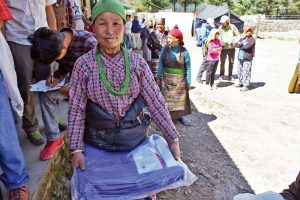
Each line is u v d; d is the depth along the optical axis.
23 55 2.77
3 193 2.28
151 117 1.94
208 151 4.76
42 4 2.92
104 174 1.73
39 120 3.50
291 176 4.14
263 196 1.43
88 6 11.52
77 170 1.75
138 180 1.71
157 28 7.58
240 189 3.80
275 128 5.71
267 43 20.11
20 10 2.73
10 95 2.07
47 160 2.73
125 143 1.85
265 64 12.11
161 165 1.79
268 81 9.25
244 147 4.93
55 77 2.52
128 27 14.43
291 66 11.78
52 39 2.19
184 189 3.71
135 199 1.88
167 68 5.19
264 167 4.35
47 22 3.19
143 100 1.90
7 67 2.00
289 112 6.55
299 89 5.99
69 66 2.50
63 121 3.39
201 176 4.04
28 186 2.39
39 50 2.20
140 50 15.03
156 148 1.91
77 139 1.80
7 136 1.95
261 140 5.20
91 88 1.76
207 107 6.79
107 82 1.75
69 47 2.42
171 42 5.06
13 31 2.74
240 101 7.28
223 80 9.25
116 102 1.76
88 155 1.82
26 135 3.19
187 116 6.19
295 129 5.68
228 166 4.34
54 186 2.83
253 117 6.25
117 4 1.71
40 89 2.43
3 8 2.08
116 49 1.78
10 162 2.00
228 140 5.17
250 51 7.91
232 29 9.09
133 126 1.85
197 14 25.56
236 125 5.82
